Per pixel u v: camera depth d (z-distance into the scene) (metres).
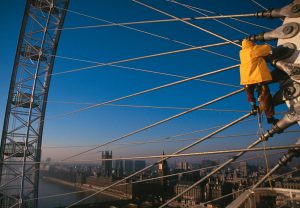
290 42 5.86
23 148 28.55
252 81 5.74
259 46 5.76
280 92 5.89
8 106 27.97
